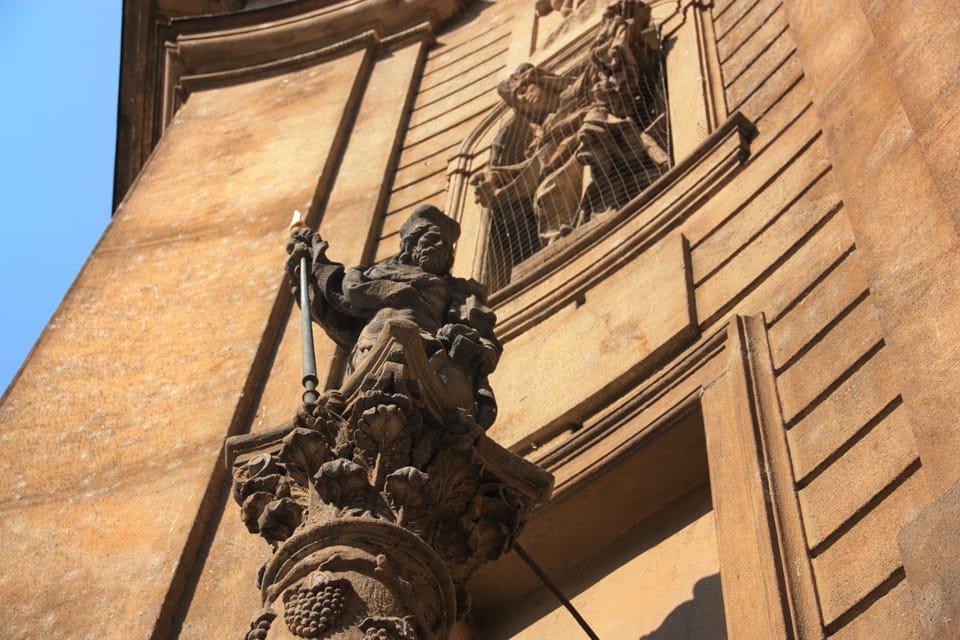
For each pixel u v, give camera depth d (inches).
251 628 256.4
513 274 502.9
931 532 238.4
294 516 281.9
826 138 364.8
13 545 456.4
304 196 602.5
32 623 427.5
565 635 376.8
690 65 522.3
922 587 233.6
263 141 661.3
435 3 731.4
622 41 537.3
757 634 300.0
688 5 555.2
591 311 447.2
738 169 442.9
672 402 385.1
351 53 725.3
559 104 562.6
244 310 542.0
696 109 495.8
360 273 320.5
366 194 598.5
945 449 259.1
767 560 310.5
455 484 285.7
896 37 325.4
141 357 533.3
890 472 304.8
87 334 551.5
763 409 351.6
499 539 292.4
